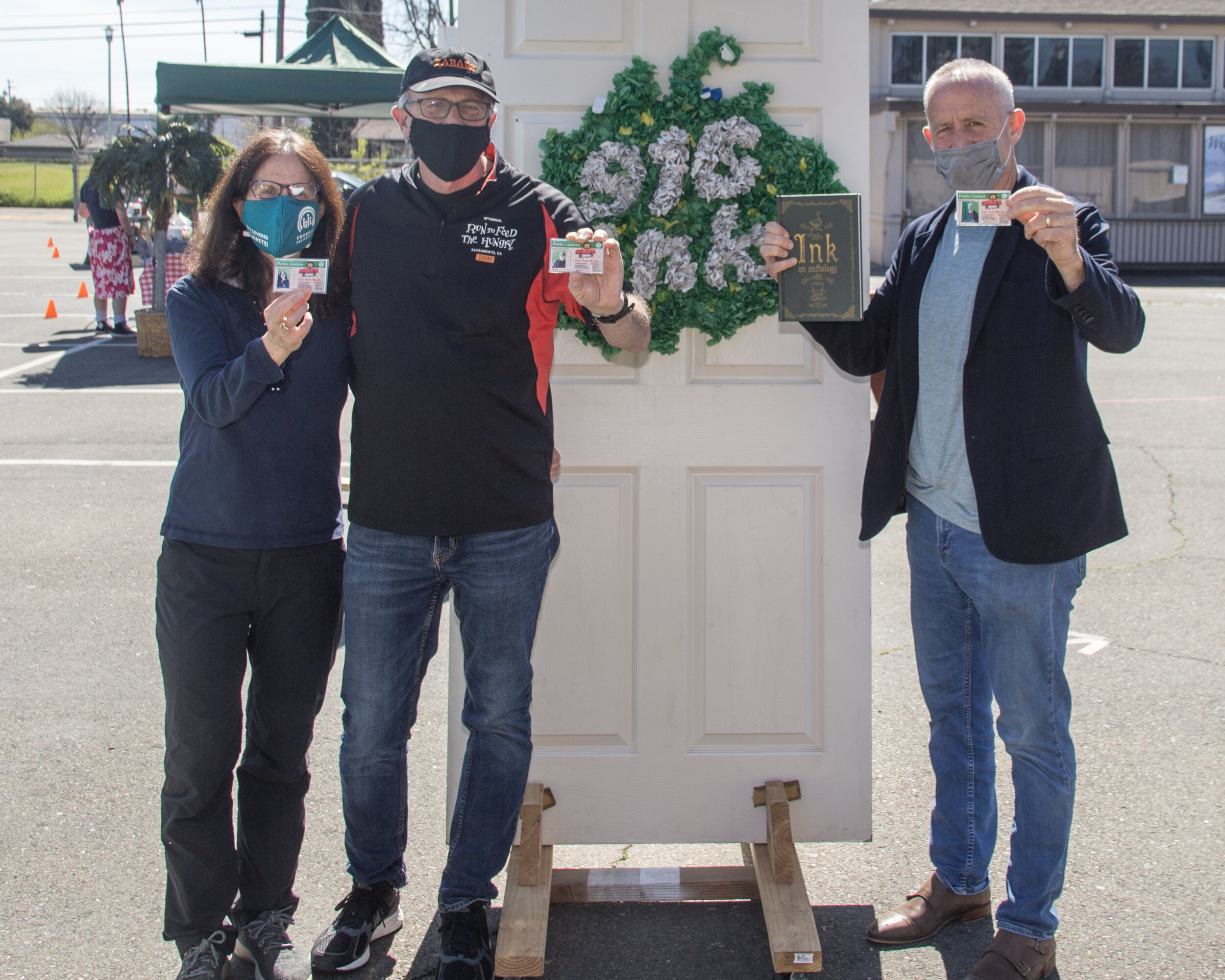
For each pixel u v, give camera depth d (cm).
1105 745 354
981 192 214
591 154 258
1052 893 236
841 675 277
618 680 278
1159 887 276
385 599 231
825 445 271
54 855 291
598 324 233
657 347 264
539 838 259
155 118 1052
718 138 256
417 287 220
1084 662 423
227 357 223
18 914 265
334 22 975
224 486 221
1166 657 425
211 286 226
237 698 227
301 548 228
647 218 262
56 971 244
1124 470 704
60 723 368
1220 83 2430
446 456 222
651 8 262
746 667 277
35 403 882
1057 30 2384
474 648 238
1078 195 2416
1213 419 848
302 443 227
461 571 232
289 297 204
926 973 247
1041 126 2384
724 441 271
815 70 264
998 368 229
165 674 226
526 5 263
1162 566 533
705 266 261
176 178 1029
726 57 260
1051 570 229
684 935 264
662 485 272
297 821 241
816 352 270
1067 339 228
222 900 231
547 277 229
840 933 263
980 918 267
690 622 276
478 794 242
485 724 241
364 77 888
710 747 279
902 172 2300
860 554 274
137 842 298
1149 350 1232
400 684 239
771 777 279
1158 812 312
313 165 222
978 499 230
